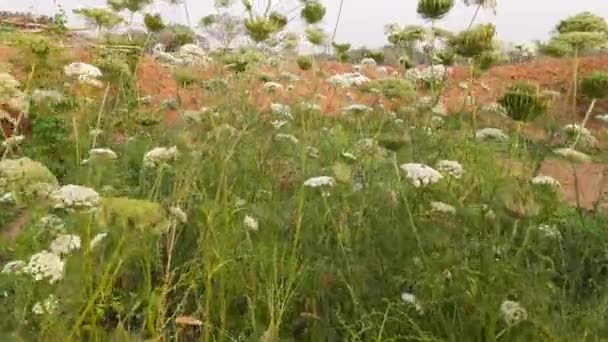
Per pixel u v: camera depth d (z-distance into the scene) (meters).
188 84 2.22
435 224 1.31
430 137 1.87
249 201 1.49
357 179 1.55
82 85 1.92
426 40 2.26
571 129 1.85
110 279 0.98
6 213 1.41
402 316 1.09
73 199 0.88
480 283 1.07
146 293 1.04
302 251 1.30
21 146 2.11
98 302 0.98
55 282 0.93
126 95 2.36
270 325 1.01
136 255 1.08
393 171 1.52
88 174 1.37
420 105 2.11
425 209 1.38
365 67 2.90
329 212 1.34
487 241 1.18
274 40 2.37
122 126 2.23
